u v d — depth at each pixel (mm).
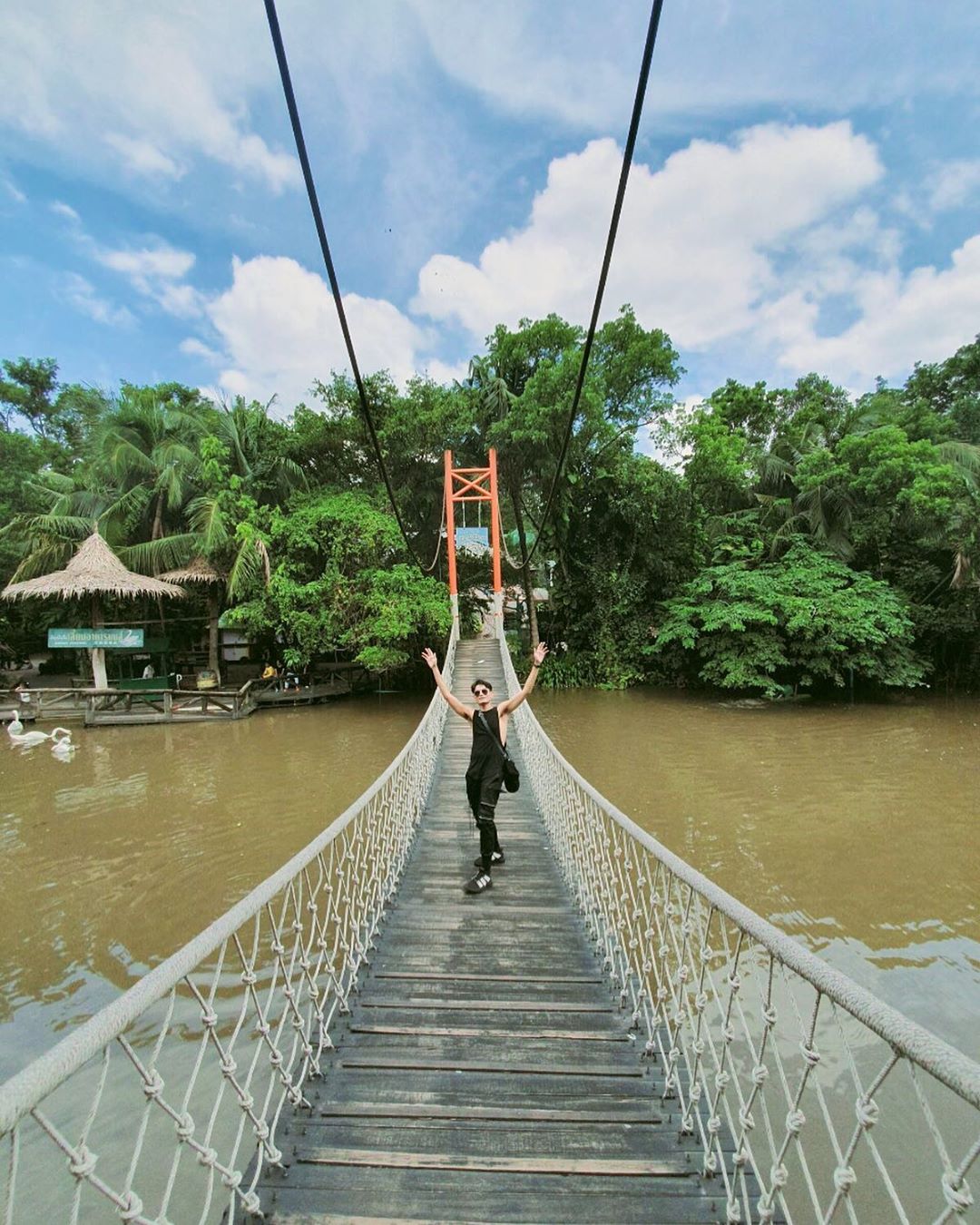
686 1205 1814
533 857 4922
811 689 16625
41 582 14953
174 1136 3121
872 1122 1123
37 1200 2871
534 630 18781
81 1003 4324
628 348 17578
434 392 17812
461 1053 2576
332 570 14836
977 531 14406
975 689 16281
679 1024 2262
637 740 11875
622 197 2500
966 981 4469
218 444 16438
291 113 2236
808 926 5191
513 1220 1759
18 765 10492
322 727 13398
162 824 7586
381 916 3908
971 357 21234
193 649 19812
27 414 26391
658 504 18000
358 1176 1896
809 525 16922
